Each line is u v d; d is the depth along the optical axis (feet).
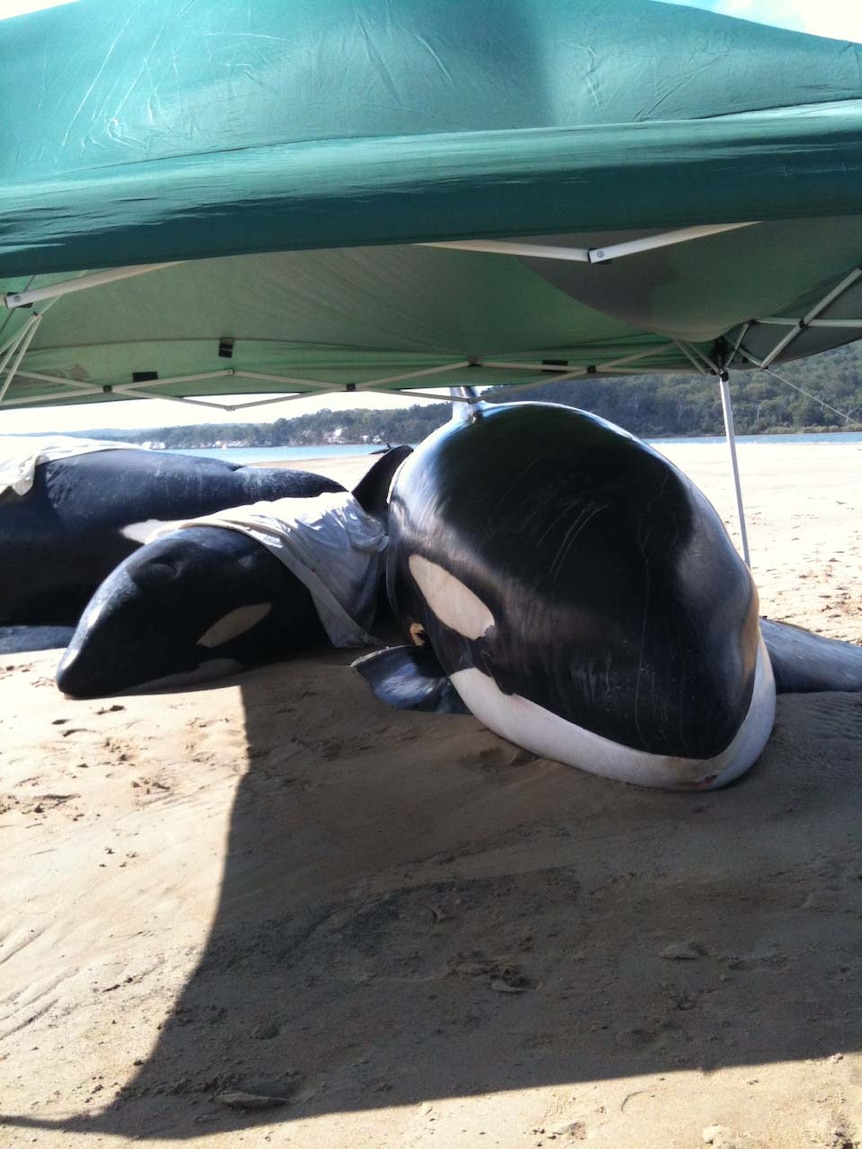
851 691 9.58
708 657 7.50
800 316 10.87
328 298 11.46
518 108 6.89
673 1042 4.66
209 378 14.43
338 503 14.40
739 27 7.52
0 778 8.98
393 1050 4.85
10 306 6.47
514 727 8.65
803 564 18.11
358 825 7.61
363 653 12.99
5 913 6.61
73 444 16.79
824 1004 4.83
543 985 5.28
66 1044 5.16
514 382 15.83
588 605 7.79
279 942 6.04
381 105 6.84
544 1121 4.21
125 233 5.15
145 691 11.78
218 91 7.16
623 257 8.42
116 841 7.59
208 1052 4.98
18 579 15.61
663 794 7.55
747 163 5.40
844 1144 3.90
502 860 6.81
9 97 7.67
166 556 12.28
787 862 6.32
